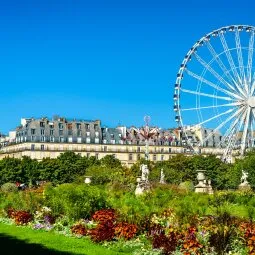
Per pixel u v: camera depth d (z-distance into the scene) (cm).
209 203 4581
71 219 4575
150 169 14675
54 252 3103
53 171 17988
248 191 7938
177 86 11125
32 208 5203
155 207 4934
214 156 15712
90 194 4759
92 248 3291
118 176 11981
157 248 3158
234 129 10894
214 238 2933
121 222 3684
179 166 15238
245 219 3812
